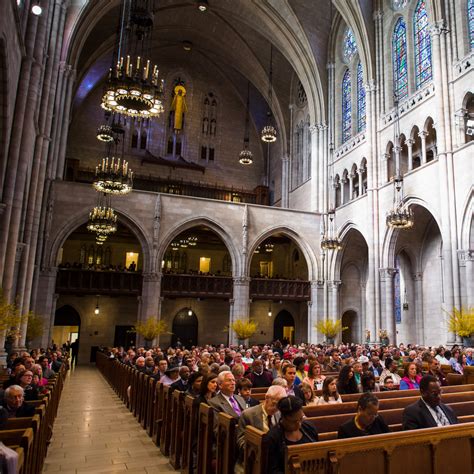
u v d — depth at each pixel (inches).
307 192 1518.2
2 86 490.3
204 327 1508.4
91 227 1021.8
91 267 1227.9
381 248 1112.2
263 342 1542.8
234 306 1261.1
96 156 1626.5
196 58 1812.3
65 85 1197.1
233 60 1736.0
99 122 1658.5
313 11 1406.3
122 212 1181.1
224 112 1862.7
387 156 1134.4
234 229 1291.8
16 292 751.7
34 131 781.9
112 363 783.1
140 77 748.6
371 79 1201.4
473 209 837.8
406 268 1219.9
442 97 924.6
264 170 1873.8
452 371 606.9
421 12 1079.0
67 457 328.8
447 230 876.0
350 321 1451.8
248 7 1407.5
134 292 1201.4
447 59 938.1
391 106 1155.9
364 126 1274.6
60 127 1171.9
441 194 898.7
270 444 185.3
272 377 434.3
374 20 1229.1
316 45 1453.0
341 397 340.2
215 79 1866.4
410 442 198.8
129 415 504.7
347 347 937.5
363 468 186.5
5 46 449.7
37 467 256.4
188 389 322.0
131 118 1708.9
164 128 1755.7
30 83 628.1
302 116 1638.8
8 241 590.9
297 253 1589.6
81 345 1365.7
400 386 405.7
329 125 1449.3
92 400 621.6
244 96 1870.1
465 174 861.8
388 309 1067.3
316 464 176.4
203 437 262.1
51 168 1120.8
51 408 382.9
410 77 1082.1
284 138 1712.6
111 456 333.7
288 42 1461.6
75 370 1119.0
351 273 1434.5
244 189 1828.2
